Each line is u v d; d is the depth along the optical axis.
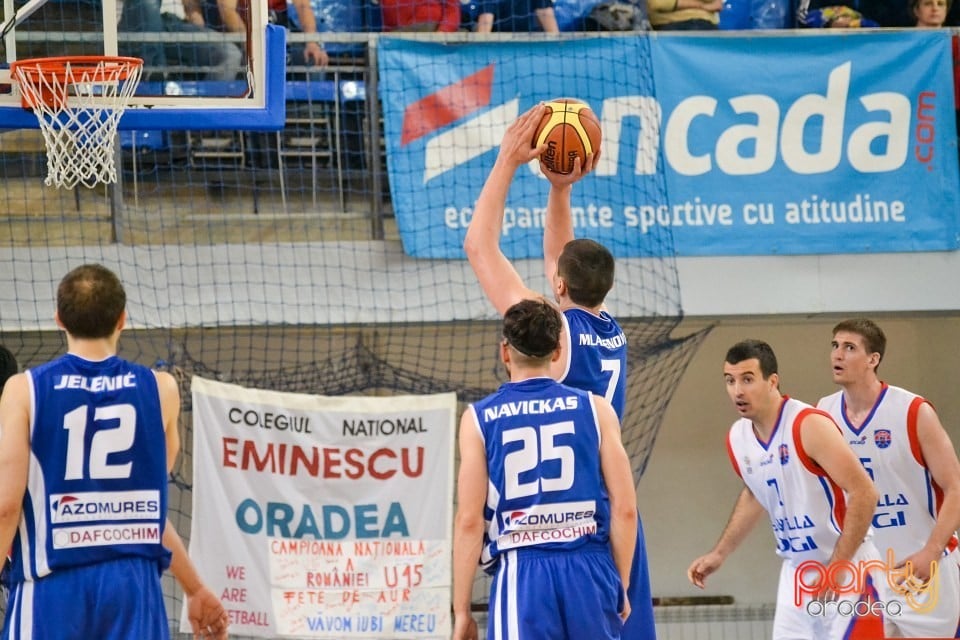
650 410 25.88
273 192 26.33
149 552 10.68
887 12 28.52
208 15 20.00
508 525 11.02
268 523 24.12
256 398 24.19
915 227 24.39
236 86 19.70
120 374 10.76
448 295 23.59
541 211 23.53
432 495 24.66
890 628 17.30
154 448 10.75
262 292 23.47
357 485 24.52
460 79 23.64
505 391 11.23
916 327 32.19
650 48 24.00
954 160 24.62
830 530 15.65
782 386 31.62
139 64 18.11
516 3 27.11
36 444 10.41
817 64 24.34
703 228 23.95
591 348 11.91
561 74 23.77
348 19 27.98
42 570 10.33
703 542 31.30
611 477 11.06
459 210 23.53
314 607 24.17
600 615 10.82
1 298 23.09
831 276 24.30
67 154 17.70
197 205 25.67
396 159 23.45
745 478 16.48
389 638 24.30
